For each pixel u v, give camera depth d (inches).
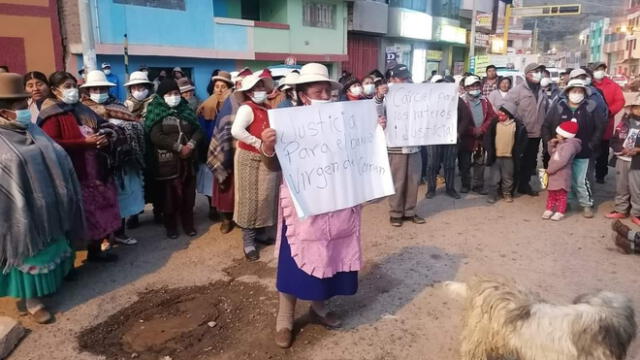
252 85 177.3
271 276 183.5
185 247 213.3
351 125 135.2
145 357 133.7
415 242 215.9
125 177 208.4
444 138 230.4
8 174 136.9
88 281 180.2
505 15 1619.1
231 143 209.8
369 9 877.2
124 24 536.1
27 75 184.7
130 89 246.7
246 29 668.7
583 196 248.5
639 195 234.1
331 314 147.0
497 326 105.7
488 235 224.2
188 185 221.8
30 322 150.3
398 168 231.8
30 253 140.3
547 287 170.2
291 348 136.6
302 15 753.0
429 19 1082.7
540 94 289.0
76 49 495.5
